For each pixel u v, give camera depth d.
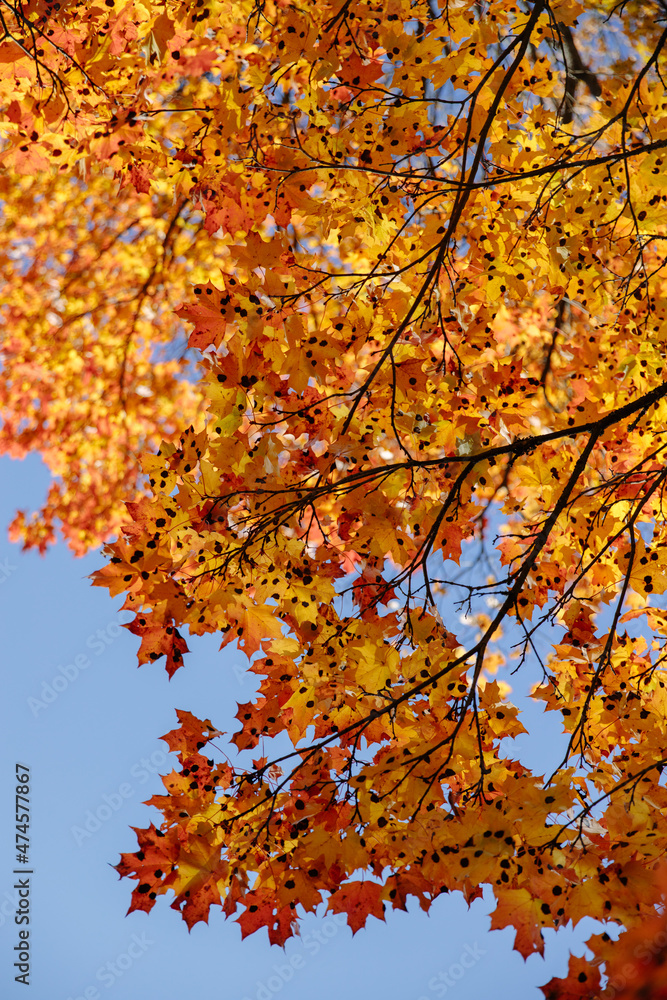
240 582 3.08
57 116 3.43
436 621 3.14
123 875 2.87
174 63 3.39
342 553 3.38
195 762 3.08
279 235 3.32
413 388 3.38
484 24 3.33
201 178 3.40
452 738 2.82
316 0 3.60
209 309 3.07
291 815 3.06
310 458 3.45
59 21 3.29
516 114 3.61
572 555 3.86
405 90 3.36
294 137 3.56
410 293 3.70
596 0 5.11
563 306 5.50
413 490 3.34
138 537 2.99
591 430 3.16
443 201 4.11
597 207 3.60
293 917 2.93
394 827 2.87
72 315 7.44
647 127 3.52
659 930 1.63
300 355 3.24
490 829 2.71
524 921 2.71
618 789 2.83
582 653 3.58
